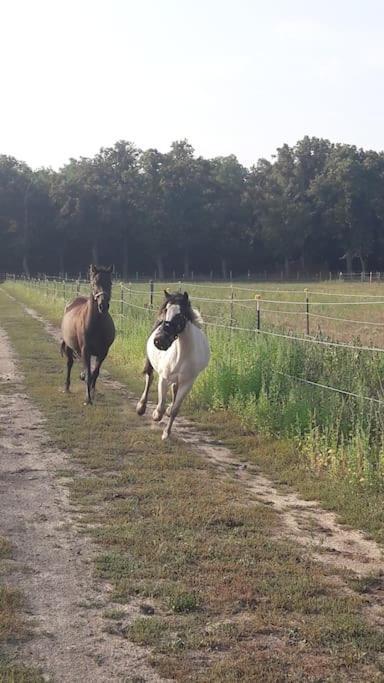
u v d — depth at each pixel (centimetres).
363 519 636
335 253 8606
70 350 1233
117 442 896
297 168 8725
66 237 8312
